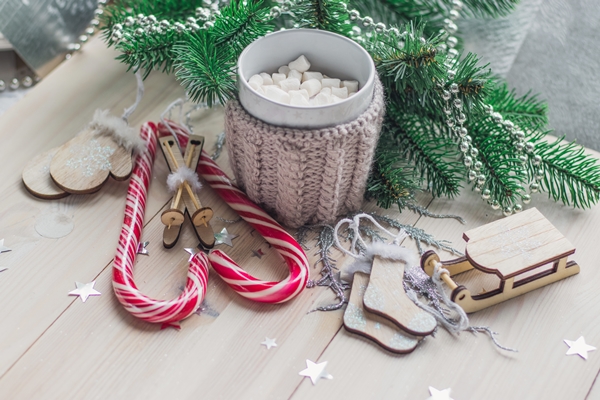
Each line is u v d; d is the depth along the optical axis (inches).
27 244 21.2
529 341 19.5
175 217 20.8
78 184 22.0
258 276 20.9
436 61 20.7
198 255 20.6
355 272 20.4
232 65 21.0
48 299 20.2
